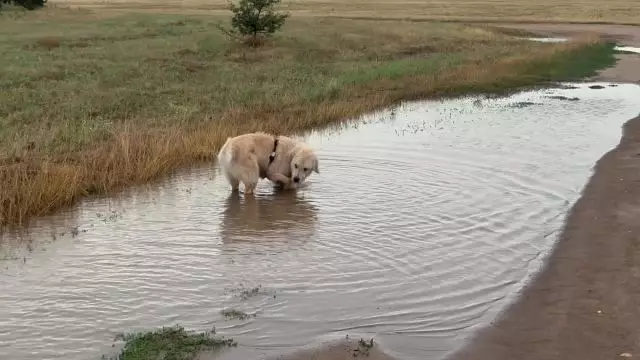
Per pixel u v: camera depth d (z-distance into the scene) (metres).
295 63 26.31
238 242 8.19
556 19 57.19
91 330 5.99
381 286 6.91
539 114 17.50
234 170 10.13
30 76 20.38
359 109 17.81
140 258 7.70
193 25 37.94
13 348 5.67
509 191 10.24
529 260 7.58
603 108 18.36
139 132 13.29
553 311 6.30
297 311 6.35
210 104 17.64
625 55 31.84
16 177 9.95
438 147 13.35
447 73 23.97
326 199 9.89
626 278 6.98
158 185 10.95
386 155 12.62
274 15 31.95
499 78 23.58
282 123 15.57
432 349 5.64
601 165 11.77
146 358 5.41
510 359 5.45
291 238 8.29
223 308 6.41
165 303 6.53
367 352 5.56
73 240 8.34
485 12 66.62
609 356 5.45
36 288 6.88
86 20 40.25
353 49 31.53
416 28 41.75
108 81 20.38
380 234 8.38
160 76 21.70
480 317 6.23
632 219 8.84
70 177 10.34
